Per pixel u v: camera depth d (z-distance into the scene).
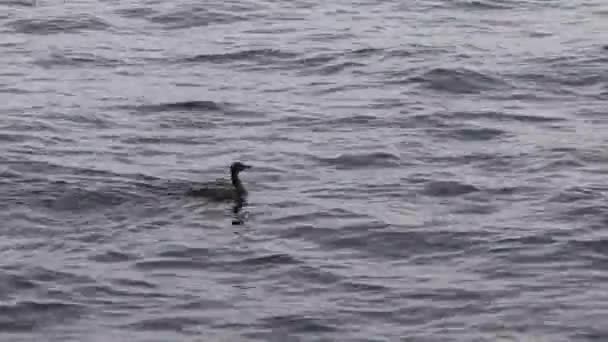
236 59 88.44
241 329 47.47
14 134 70.31
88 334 47.09
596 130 71.38
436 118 73.88
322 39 93.75
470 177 63.78
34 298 49.81
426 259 53.81
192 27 98.06
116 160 66.69
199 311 48.91
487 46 91.19
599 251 54.03
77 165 65.50
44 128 71.81
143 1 105.50
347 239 55.91
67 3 104.94
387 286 51.03
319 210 59.25
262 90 80.81
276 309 49.06
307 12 103.50
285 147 69.19
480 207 59.59
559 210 58.75
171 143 70.00
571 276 51.62
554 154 66.88
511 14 102.88
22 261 53.19
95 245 55.12
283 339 46.81
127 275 52.12
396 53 88.88
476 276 51.88
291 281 51.62
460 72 82.88
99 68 86.00
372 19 100.88
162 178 63.88
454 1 107.00
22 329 47.47
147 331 47.28
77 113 75.06
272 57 88.81
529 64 85.44
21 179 62.94
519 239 55.41
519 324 47.56
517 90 79.81
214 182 63.09
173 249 54.66
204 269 52.84
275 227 57.22
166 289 50.84
